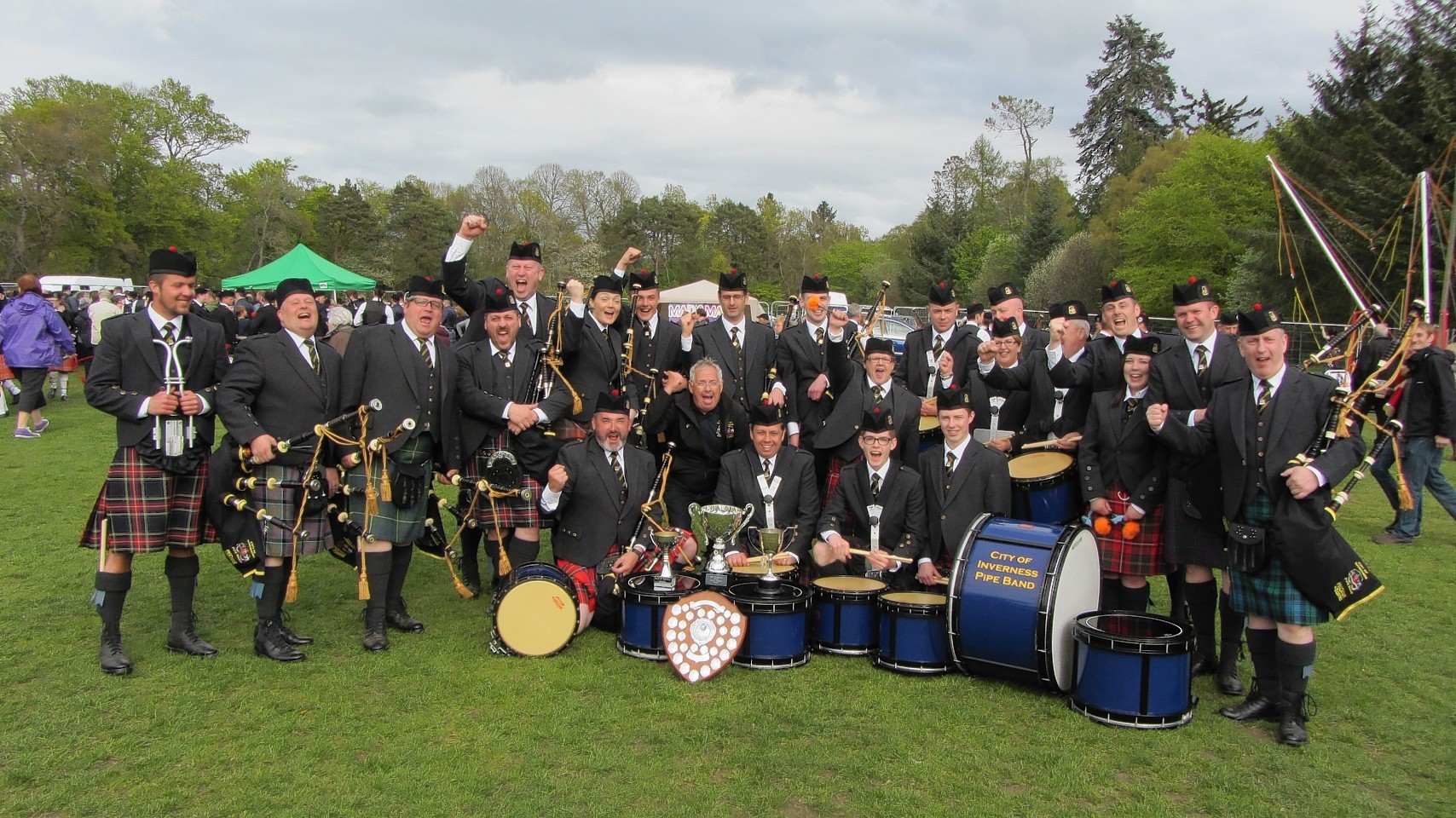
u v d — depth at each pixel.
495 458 5.52
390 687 4.50
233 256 51.47
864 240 74.81
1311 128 24.44
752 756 3.82
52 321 11.95
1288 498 4.05
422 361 5.16
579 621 5.16
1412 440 7.39
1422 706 4.46
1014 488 5.50
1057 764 3.79
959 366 7.05
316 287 23.97
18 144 39.56
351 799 3.45
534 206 52.69
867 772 3.70
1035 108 54.03
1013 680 4.64
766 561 5.07
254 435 4.64
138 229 44.53
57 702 4.22
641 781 3.60
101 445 11.30
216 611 5.61
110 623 4.59
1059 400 6.39
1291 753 3.97
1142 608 5.20
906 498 5.47
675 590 5.06
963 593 4.55
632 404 6.39
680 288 28.53
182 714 4.13
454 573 5.55
